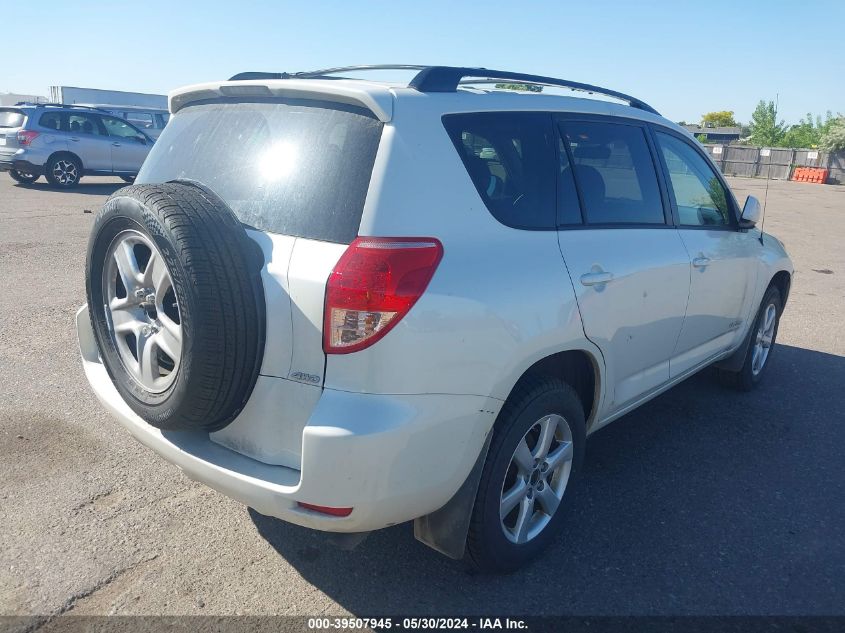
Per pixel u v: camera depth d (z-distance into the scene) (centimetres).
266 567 312
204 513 351
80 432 428
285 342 251
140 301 278
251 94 296
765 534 351
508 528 314
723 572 320
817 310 807
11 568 304
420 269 248
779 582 314
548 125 328
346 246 246
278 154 275
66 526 334
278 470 259
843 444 457
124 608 283
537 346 285
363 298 239
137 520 342
